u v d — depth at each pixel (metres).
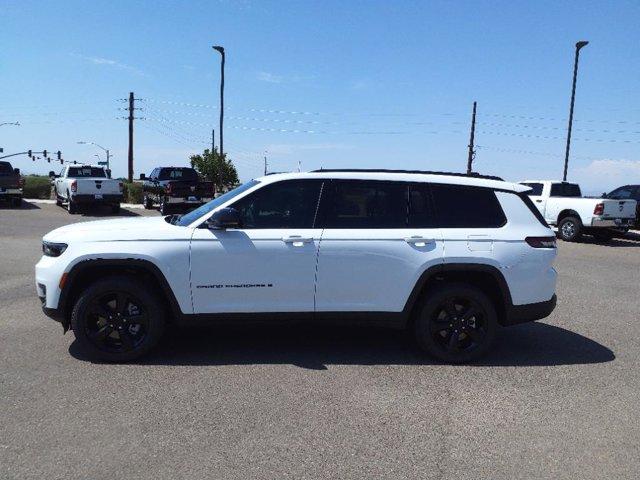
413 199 5.27
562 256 13.81
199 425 3.79
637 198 19.75
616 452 3.57
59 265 4.90
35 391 4.30
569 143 24.62
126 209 25.00
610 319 7.17
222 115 28.09
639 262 12.91
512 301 5.25
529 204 5.43
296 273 5.05
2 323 6.15
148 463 3.28
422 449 3.55
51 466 3.21
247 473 3.20
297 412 4.04
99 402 4.12
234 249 4.98
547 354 5.62
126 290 4.92
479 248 5.18
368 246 5.09
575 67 24.11
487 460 3.43
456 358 5.23
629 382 4.84
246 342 5.73
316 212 5.16
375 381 4.72
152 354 5.27
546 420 4.03
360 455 3.45
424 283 5.20
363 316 5.18
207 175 53.88
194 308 5.02
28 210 22.70
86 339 4.94
